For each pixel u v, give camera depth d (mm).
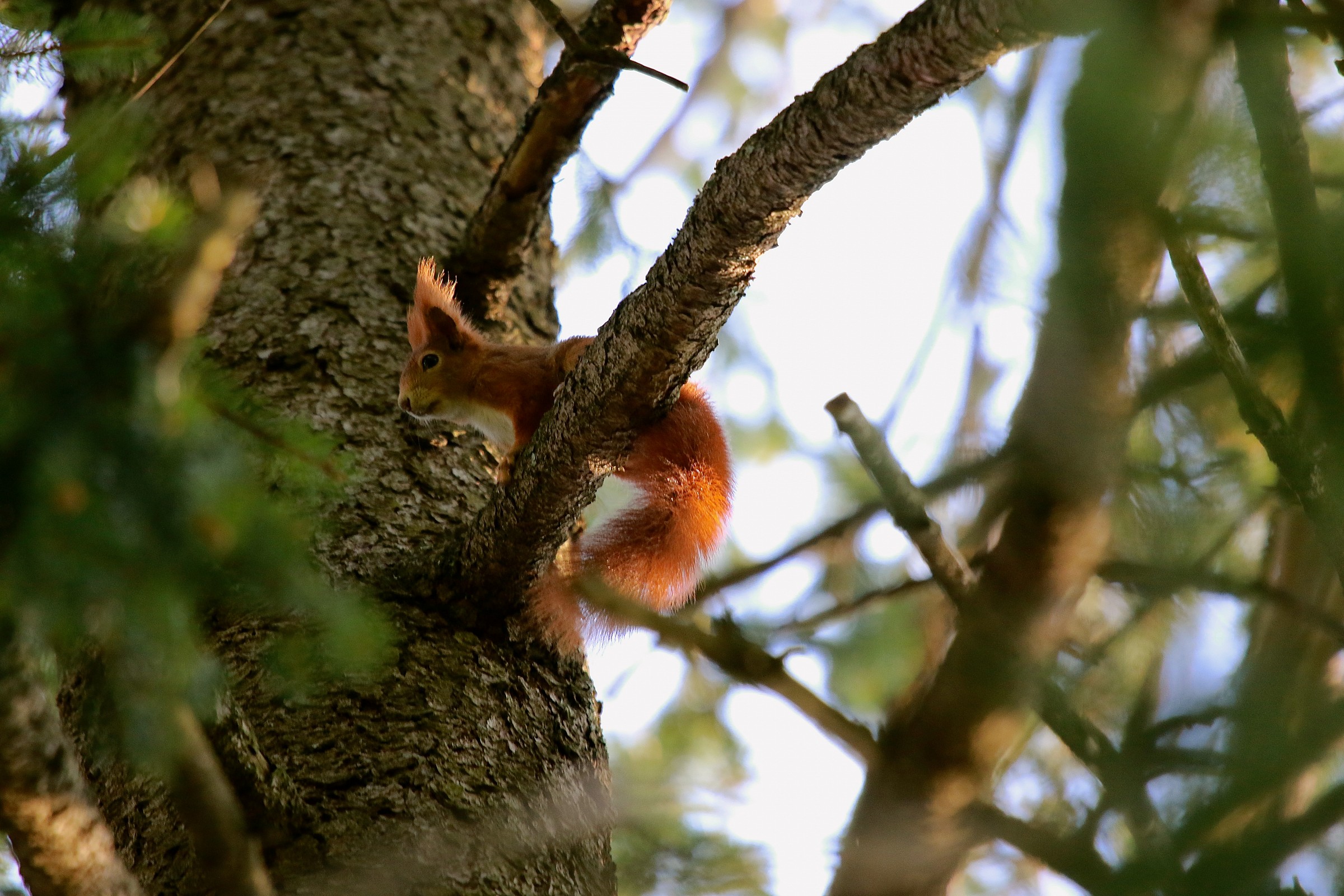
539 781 6570
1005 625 6062
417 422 8281
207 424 3705
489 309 9352
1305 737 4820
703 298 5945
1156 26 4426
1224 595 5906
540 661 7262
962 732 6047
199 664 4008
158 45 7016
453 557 6996
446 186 9781
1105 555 6164
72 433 3326
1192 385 5984
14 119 4742
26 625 3578
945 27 4953
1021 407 6215
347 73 10180
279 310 8547
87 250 4027
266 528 3969
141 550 3385
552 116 8188
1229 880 4652
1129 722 5688
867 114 5266
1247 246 6465
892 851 6102
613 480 9742
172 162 9570
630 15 7598
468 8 11273
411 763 6207
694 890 6973
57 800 4074
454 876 5875
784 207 5629
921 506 6195
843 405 6207
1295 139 4887
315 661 6410
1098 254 5395
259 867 4422
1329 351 5184
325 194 9328
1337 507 5395
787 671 6488
